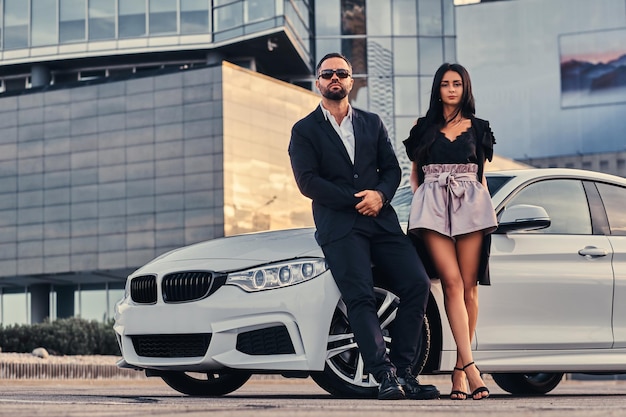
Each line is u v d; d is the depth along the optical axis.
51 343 16.23
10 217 39.28
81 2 40.94
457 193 5.44
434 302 5.75
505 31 48.12
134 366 5.89
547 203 6.39
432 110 5.59
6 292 41.41
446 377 16.09
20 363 11.81
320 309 5.42
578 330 6.21
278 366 5.44
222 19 40.00
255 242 5.79
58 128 39.06
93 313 40.31
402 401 4.79
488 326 5.93
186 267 5.70
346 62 5.61
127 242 37.62
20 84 42.59
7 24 41.59
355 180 5.48
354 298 5.21
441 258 5.45
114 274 38.75
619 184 6.82
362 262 5.27
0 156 39.69
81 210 38.38
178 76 37.53
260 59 41.50
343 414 3.43
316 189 5.39
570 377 22.86
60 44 40.97
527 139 47.88
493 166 42.91
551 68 47.81
